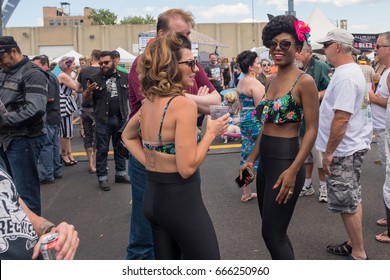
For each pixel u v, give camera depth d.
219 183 6.25
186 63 2.24
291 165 2.60
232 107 8.55
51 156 6.46
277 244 2.72
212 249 2.30
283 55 2.61
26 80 3.81
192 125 2.16
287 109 2.61
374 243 3.94
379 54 4.65
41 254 1.47
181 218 2.24
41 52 52.62
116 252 3.96
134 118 2.56
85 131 7.03
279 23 2.59
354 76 3.24
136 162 2.95
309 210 4.91
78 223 4.78
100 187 6.10
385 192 3.14
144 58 2.25
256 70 4.98
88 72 6.81
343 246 3.72
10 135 3.81
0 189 1.37
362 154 3.38
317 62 5.17
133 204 3.04
